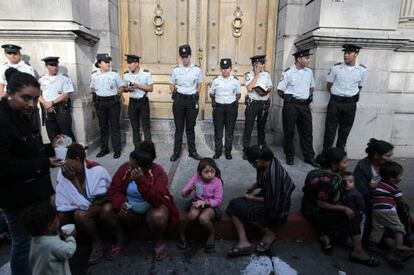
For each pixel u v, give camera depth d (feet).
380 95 15.21
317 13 14.67
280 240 9.56
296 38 16.83
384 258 8.75
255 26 17.95
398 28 15.83
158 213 8.29
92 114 16.14
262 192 9.07
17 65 13.42
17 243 6.41
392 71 16.01
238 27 17.87
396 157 16.72
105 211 8.45
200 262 8.50
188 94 14.51
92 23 16.39
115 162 14.33
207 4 17.54
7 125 5.57
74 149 8.27
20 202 6.10
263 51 18.25
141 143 8.70
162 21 17.79
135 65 15.21
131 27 17.94
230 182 12.23
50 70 13.35
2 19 13.71
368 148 9.52
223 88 14.66
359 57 14.76
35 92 5.74
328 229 8.98
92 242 9.01
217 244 9.29
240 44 18.15
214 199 8.94
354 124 15.11
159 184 8.56
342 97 13.82
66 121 13.80
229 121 14.84
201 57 18.10
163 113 18.70
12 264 6.56
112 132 14.83
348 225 8.63
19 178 6.00
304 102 14.01
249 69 18.38
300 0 16.37
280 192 8.55
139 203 8.70
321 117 14.96
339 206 8.60
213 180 9.04
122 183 8.68
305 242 9.47
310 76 14.06
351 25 14.46
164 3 17.62
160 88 18.52
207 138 17.46
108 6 16.33
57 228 6.29
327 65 14.73
